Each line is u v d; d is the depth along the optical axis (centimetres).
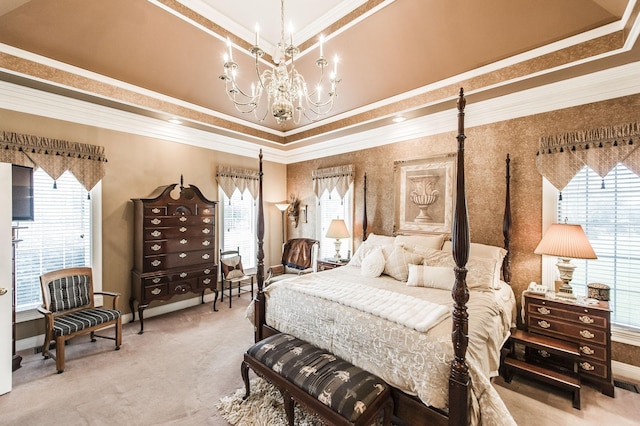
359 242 459
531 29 241
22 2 220
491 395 152
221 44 305
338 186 476
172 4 254
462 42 269
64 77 280
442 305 209
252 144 521
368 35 290
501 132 319
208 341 318
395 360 174
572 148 271
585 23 225
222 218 486
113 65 297
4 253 229
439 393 154
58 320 273
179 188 427
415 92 337
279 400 213
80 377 246
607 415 201
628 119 247
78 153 328
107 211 358
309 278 303
